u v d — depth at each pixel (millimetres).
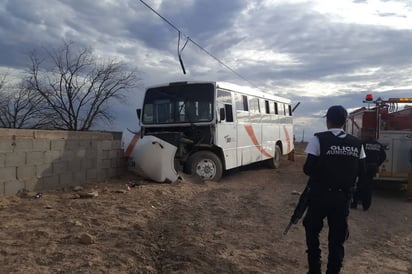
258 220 7910
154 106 13211
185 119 12719
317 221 4805
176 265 5285
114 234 6223
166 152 11383
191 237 6453
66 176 9812
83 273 4719
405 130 11617
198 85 12773
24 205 7633
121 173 12016
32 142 8812
